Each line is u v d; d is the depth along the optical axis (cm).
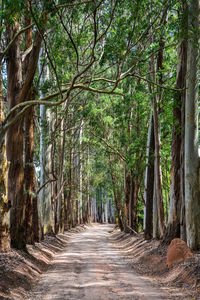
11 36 1372
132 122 2405
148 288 954
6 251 1199
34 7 1048
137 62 1358
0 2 1085
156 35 1478
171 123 1561
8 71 1367
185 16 1267
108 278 1126
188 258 1134
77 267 1400
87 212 6588
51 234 2566
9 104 1356
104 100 2625
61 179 3045
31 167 1677
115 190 3753
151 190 2067
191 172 1273
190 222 1264
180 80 1465
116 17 1292
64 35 1505
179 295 848
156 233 1936
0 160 1145
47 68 2394
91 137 3281
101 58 1335
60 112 2597
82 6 1351
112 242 2898
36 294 890
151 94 1644
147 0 1298
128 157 2170
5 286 854
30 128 1669
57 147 3191
